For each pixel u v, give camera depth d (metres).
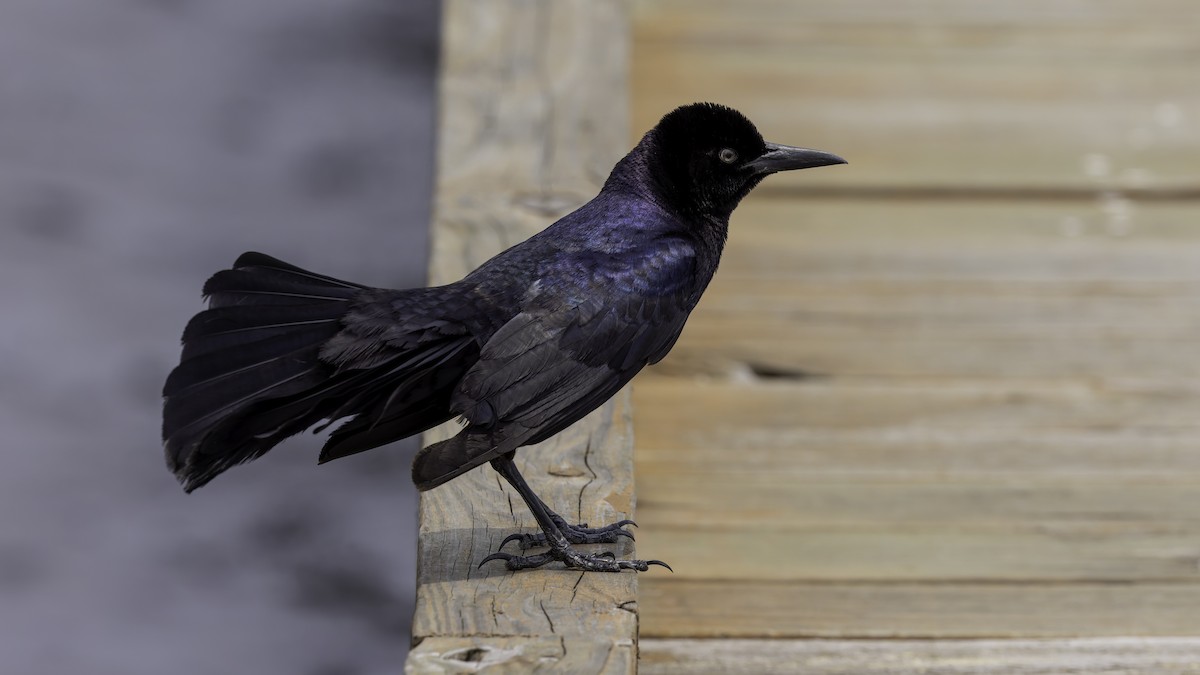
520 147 10.27
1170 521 8.70
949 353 10.58
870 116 13.91
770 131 13.56
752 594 7.94
